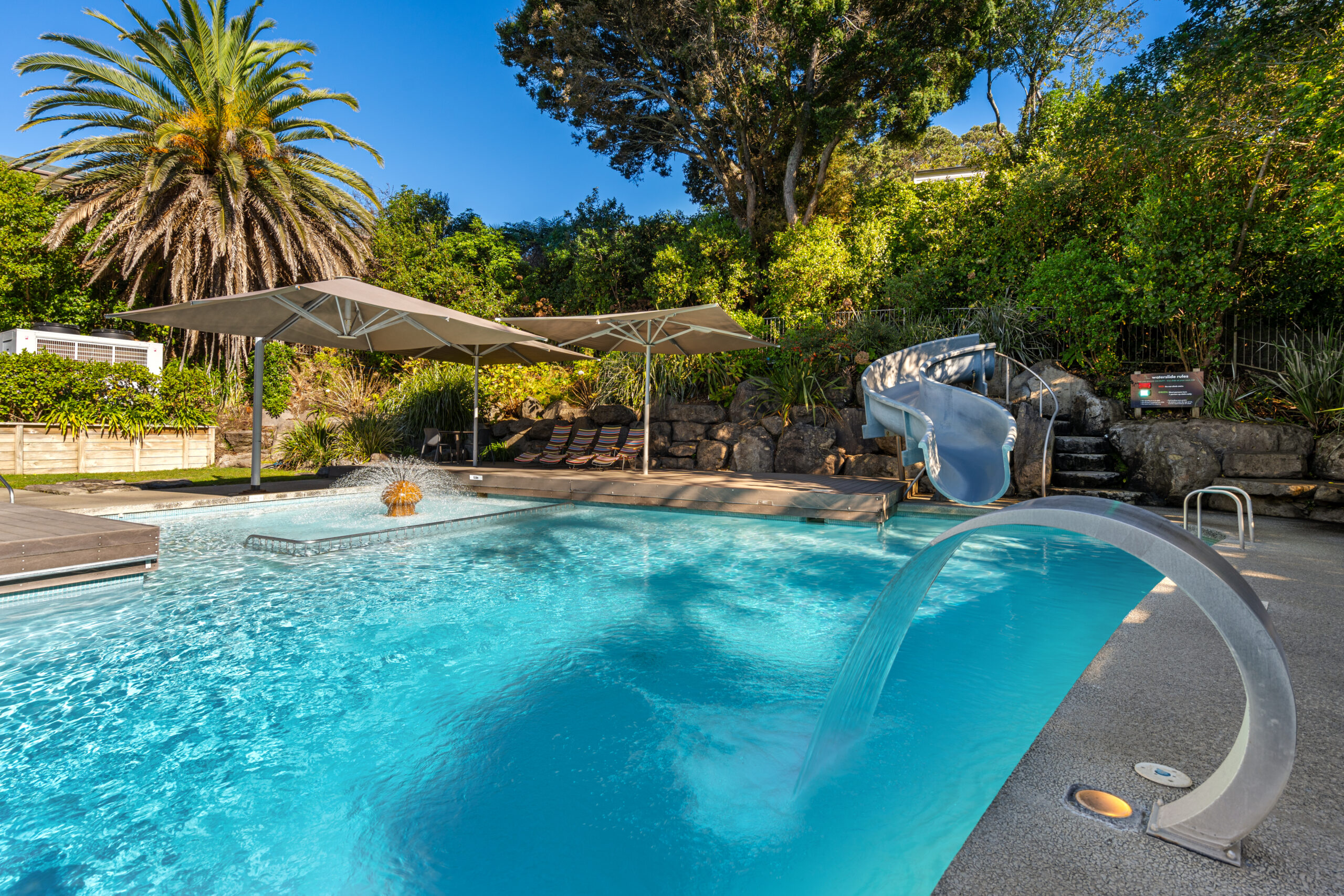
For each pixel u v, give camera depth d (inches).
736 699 115.3
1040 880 51.3
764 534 276.4
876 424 355.3
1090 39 746.8
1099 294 388.8
